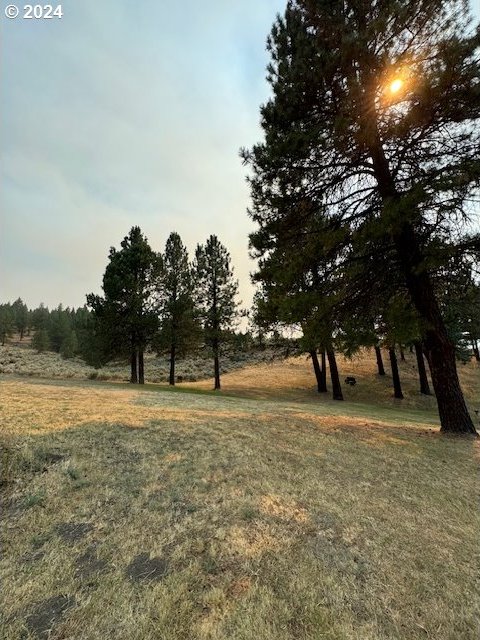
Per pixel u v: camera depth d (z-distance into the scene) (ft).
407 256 29.43
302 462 19.02
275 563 10.44
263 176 31.83
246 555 10.71
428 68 25.27
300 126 29.58
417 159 29.53
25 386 39.22
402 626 8.57
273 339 79.92
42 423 20.77
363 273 30.48
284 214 32.76
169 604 8.71
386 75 26.14
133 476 15.48
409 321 26.84
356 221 30.89
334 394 78.89
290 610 8.72
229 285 92.07
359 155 30.09
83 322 89.61
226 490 14.85
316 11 29.07
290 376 111.96
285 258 32.42
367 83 27.07
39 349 219.41
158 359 153.69
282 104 29.96
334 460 20.01
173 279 85.05
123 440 19.48
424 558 11.45
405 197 24.80
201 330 85.56
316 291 30.12
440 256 26.03
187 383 105.29
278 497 14.60
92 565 10.08
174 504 13.50
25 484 13.99
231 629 8.10
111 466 16.24
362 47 26.11
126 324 77.61
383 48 27.02
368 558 11.12
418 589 9.92
